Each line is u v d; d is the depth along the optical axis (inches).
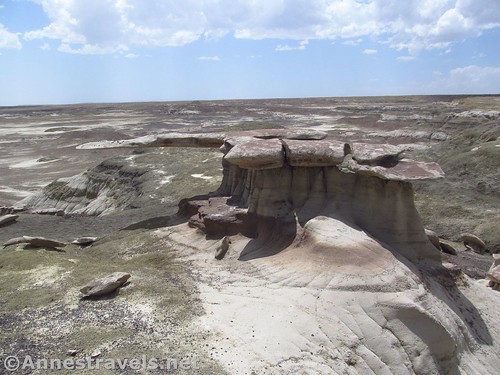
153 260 879.1
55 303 646.5
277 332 563.5
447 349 594.9
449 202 1342.3
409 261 722.8
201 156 1921.8
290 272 694.5
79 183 1854.1
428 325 594.2
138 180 1713.8
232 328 575.8
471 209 1283.2
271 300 634.8
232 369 496.1
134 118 5575.8
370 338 577.3
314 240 727.1
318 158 820.6
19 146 3400.6
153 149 2298.2
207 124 4158.5
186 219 1068.5
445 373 592.4
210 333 564.1
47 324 587.5
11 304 644.7
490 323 703.1
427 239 777.6
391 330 588.1
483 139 1729.8
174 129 3843.5
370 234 751.7
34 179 2331.4
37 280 733.3
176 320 594.6
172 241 952.3
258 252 811.4
